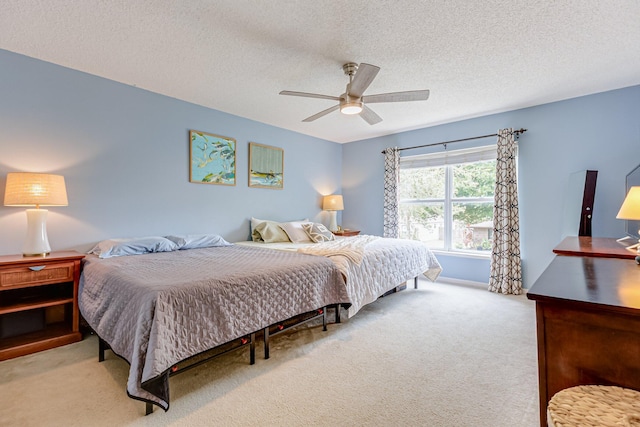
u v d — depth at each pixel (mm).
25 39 2221
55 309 2561
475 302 3365
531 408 1575
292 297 2166
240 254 2771
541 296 1038
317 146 5160
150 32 2123
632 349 926
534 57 2469
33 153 2504
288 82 2947
